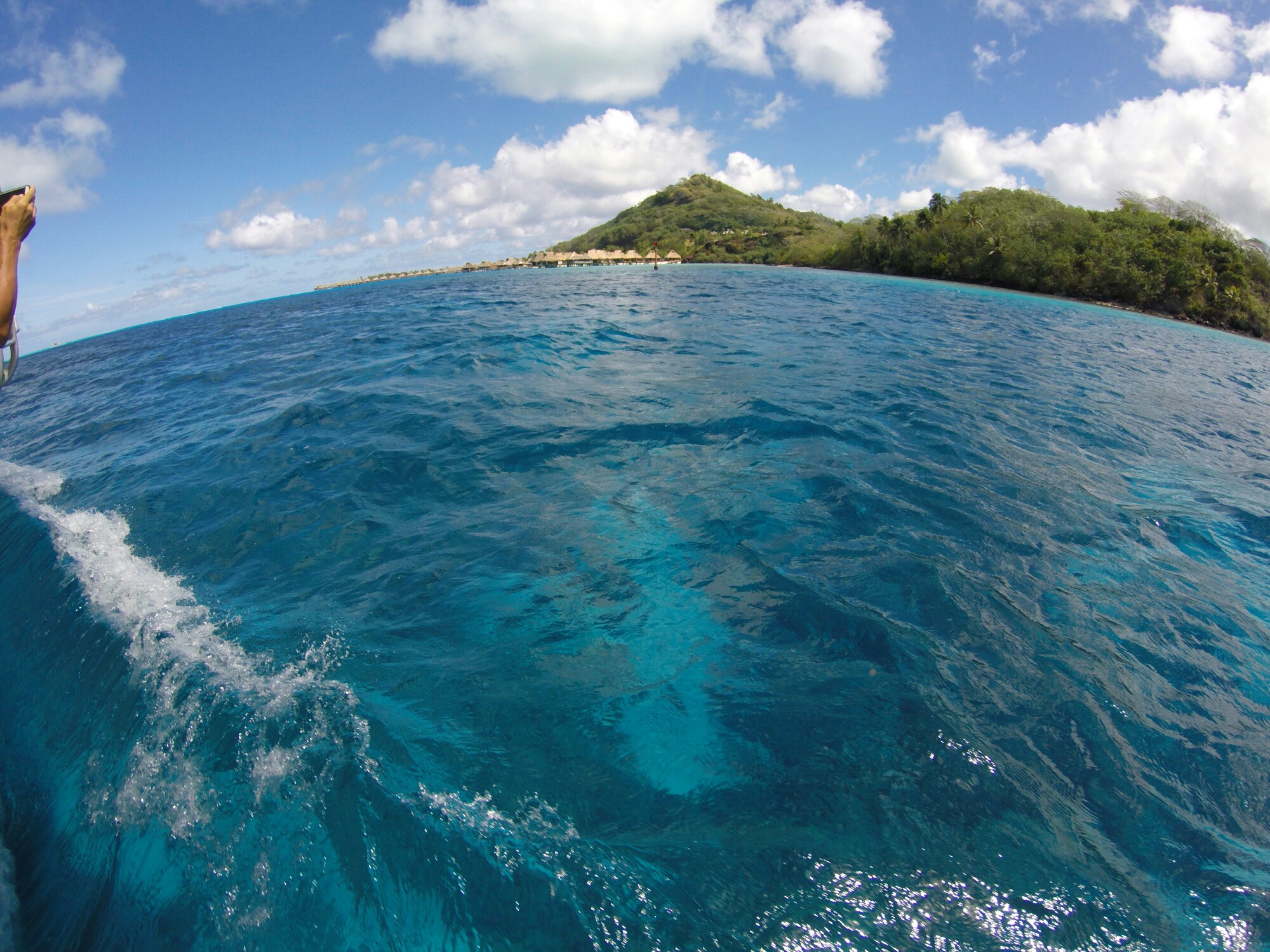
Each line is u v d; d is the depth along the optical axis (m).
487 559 4.19
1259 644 3.41
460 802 2.25
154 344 22.05
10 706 3.27
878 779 2.35
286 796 2.31
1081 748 2.56
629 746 2.53
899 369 10.30
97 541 4.96
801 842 2.08
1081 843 2.12
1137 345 17.58
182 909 1.99
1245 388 12.30
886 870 1.98
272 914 1.93
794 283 34.88
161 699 2.89
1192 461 6.61
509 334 13.42
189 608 3.79
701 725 2.64
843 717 2.67
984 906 1.88
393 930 1.85
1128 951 1.78
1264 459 6.97
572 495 5.18
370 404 8.25
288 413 8.20
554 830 2.14
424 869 2.01
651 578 3.86
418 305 25.38
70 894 2.13
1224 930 1.84
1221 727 2.76
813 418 7.11
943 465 5.85
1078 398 9.10
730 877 1.96
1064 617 3.54
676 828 2.15
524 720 2.69
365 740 2.56
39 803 2.56
